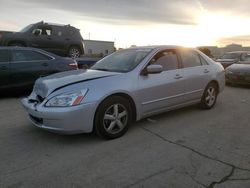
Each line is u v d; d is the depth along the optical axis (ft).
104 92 14.23
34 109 14.17
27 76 26.17
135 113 16.06
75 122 13.50
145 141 14.69
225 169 11.61
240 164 12.08
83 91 13.84
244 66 36.01
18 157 12.71
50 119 13.52
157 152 13.29
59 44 45.88
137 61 16.87
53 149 13.61
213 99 21.91
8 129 16.51
